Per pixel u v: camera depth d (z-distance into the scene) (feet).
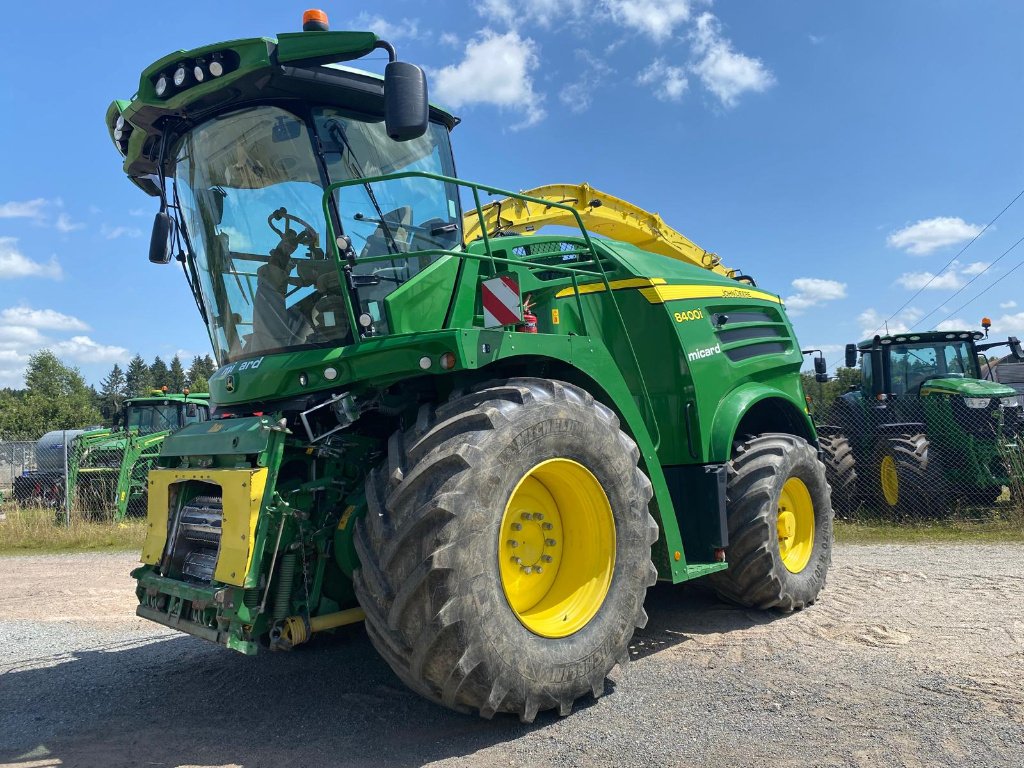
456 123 14.98
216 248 14.17
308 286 12.94
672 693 12.44
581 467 11.95
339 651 15.75
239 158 13.47
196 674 14.66
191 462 12.57
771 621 17.02
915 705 11.54
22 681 14.66
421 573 9.84
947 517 32.07
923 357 37.01
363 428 13.26
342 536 11.78
